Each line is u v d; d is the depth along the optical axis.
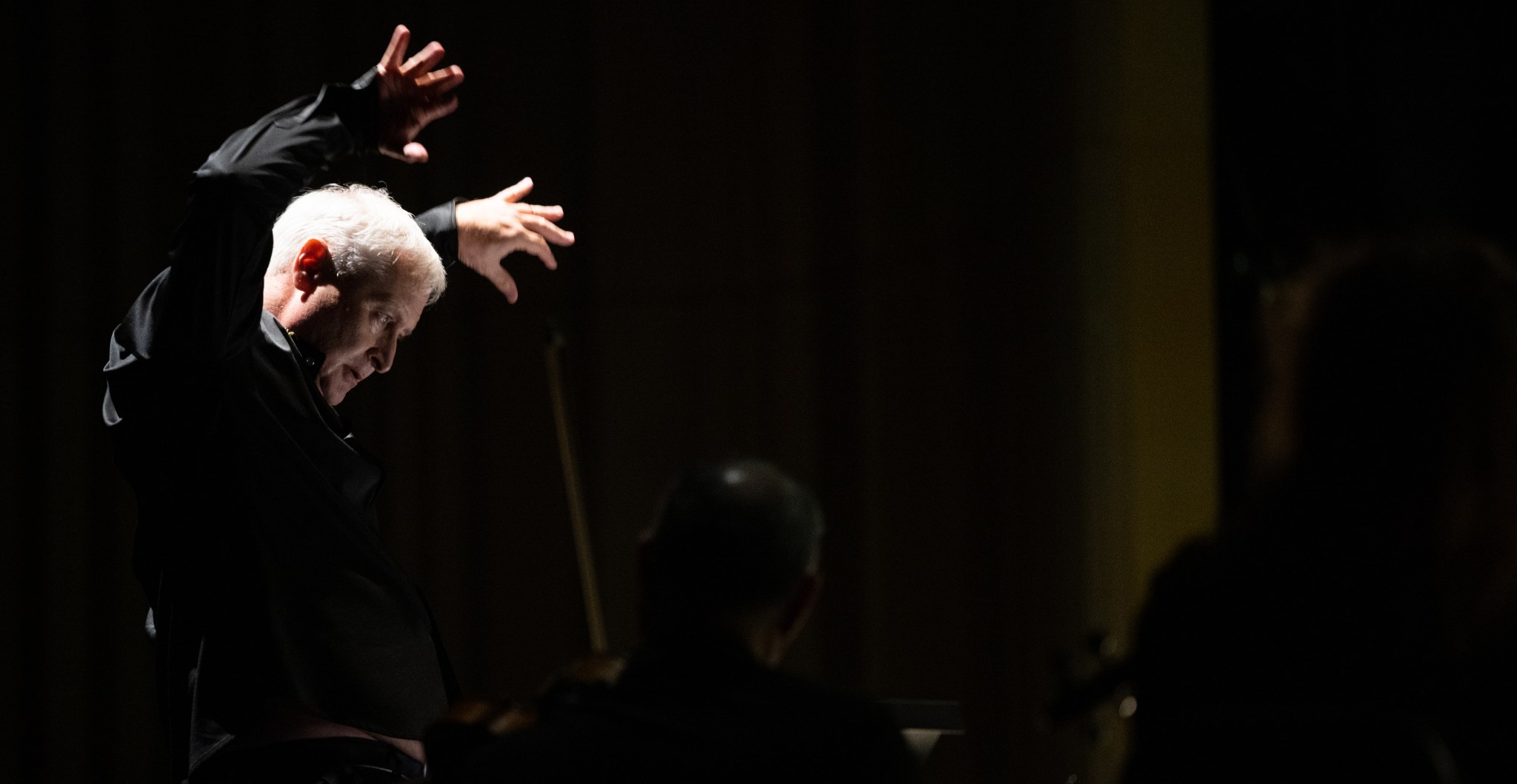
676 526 3.86
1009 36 12.23
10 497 13.15
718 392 13.44
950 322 12.52
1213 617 3.26
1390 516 3.15
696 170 13.52
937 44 12.66
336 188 6.23
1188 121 11.61
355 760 5.58
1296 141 11.52
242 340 5.41
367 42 13.52
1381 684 3.12
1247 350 11.58
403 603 5.89
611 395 13.49
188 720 5.50
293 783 5.43
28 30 13.31
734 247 13.46
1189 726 3.21
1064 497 11.74
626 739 3.71
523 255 13.62
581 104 13.63
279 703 5.55
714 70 13.50
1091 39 11.77
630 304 13.55
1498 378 3.13
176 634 5.55
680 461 13.45
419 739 5.79
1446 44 11.26
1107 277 11.65
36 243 13.29
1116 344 11.60
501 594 13.54
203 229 5.18
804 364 13.20
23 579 13.17
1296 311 3.35
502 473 13.60
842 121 13.17
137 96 13.41
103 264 13.41
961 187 12.48
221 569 5.53
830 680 12.96
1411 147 11.30
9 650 13.07
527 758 3.72
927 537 12.63
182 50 13.50
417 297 6.09
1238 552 3.29
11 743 13.02
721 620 3.84
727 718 3.73
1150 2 11.69
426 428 13.58
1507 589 3.12
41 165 13.29
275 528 5.59
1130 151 11.63
